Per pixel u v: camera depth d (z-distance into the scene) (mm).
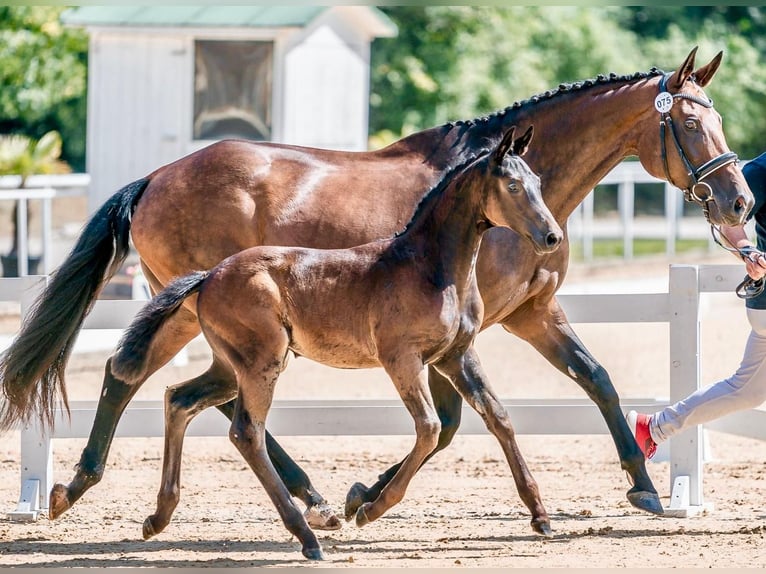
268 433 10531
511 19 46969
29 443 11461
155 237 10539
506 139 9016
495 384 19344
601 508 11547
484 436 16125
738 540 9898
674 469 11297
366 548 9750
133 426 11688
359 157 10664
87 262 10492
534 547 9703
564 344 10688
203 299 9281
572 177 10492
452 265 9250
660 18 51969
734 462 14047
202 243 10414
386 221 10273
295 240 10273
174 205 10477
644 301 11453
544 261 10328
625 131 10398
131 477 13367
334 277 9250
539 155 10469
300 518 9219
